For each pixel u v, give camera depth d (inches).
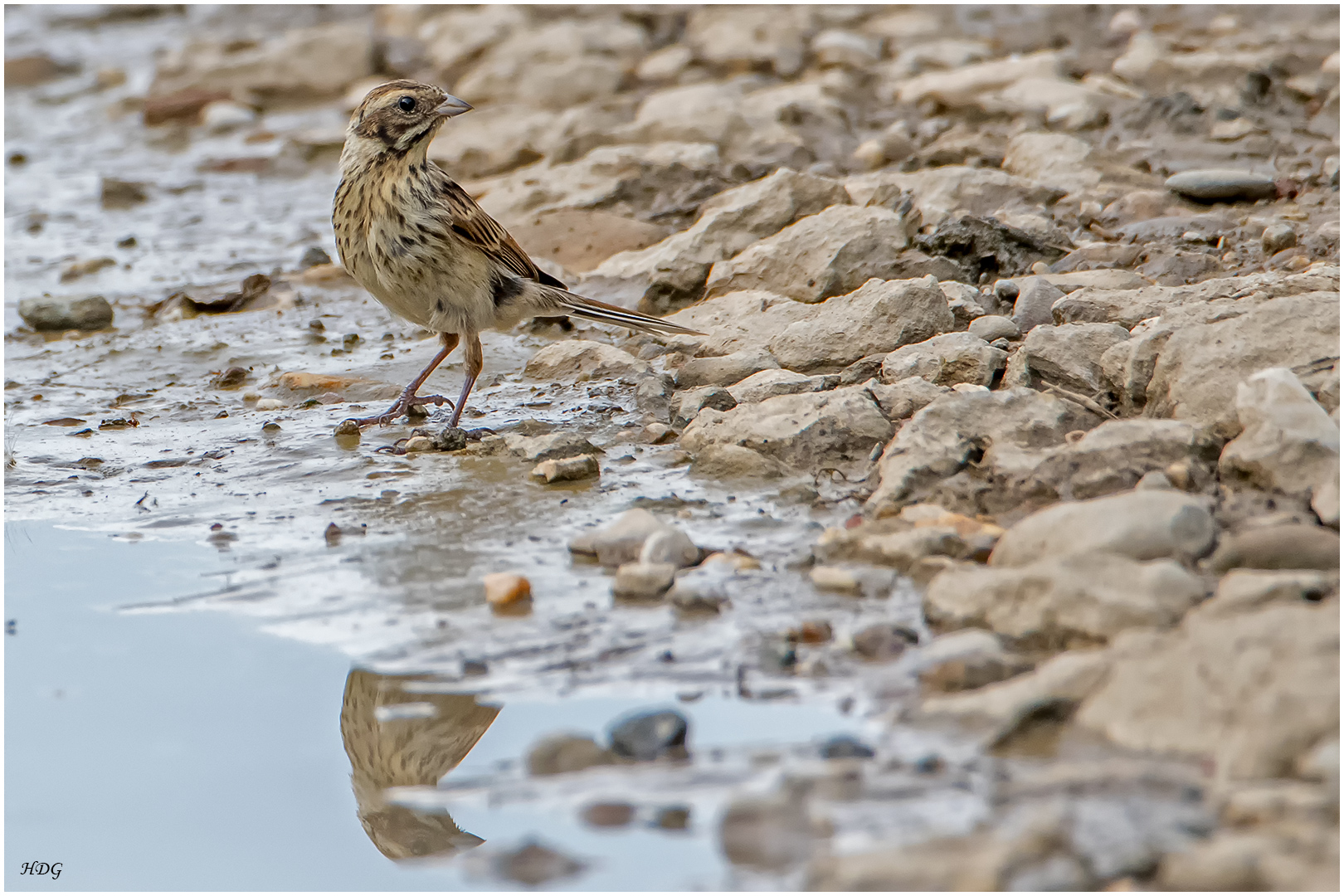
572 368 510.3
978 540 320.8
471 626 311.6
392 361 542.9
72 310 608.4
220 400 509.4
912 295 471.8
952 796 230.4
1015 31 1050.1
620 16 1135.6
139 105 1114.1
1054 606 278.7
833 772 236.5
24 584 347.3
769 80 948.6
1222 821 213.5
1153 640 255.4
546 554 348.8
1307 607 249.1
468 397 476.1
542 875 222.7
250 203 853.2
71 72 1262.3
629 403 470.9
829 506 367.2
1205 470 342.3
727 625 302.4
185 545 368.5
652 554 330.3
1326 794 213.2
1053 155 669.9
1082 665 254.8
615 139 783.1
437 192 437.7
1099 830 211.9
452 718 276.4
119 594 340.2
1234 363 371.6
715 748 254.8
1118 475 339.3
